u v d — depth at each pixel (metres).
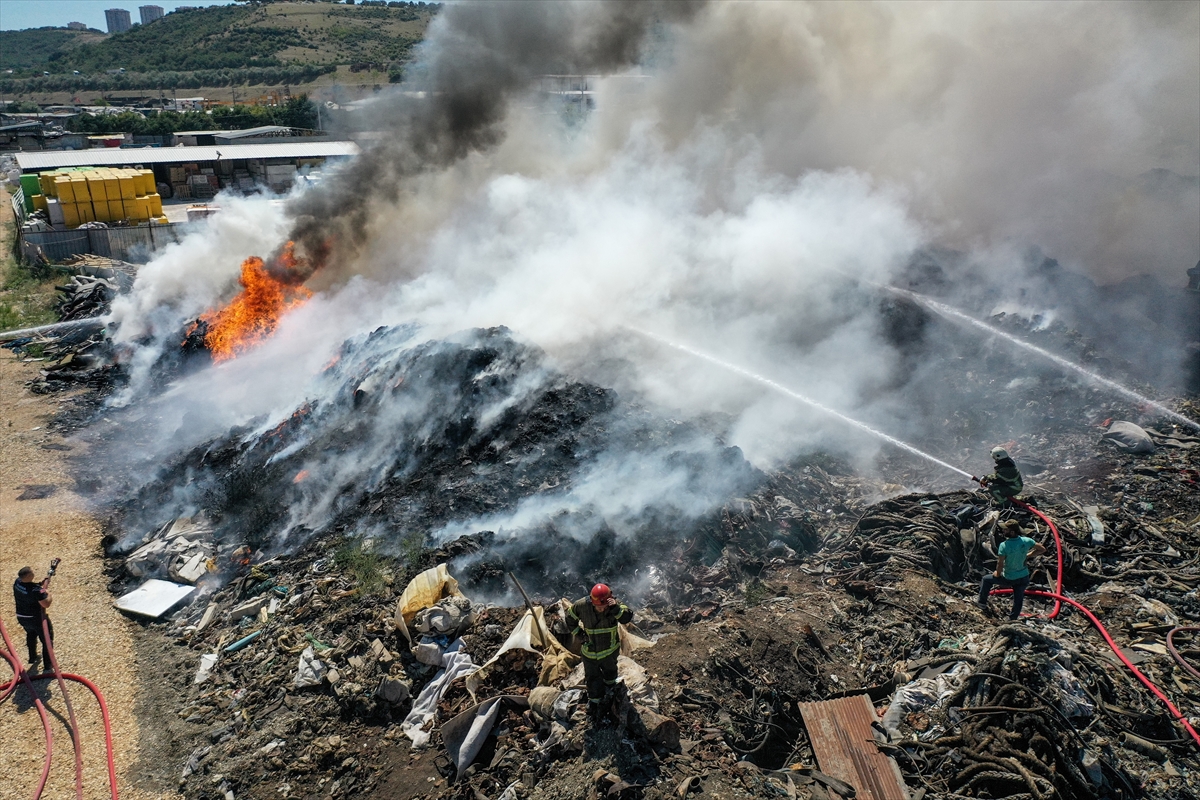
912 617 9.07
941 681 7.84
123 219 34.66
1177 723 7.39
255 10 156.62
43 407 18.92
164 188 45.62
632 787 6.63
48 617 10.62
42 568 12.29
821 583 10.12
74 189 33.25
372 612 9.80
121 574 12.17
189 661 10.04
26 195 38.75
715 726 7.50
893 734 7.35
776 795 6.69
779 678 8.13
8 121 91.19
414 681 8.70
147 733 8.95
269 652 9.68
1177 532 10.62
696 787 6.68
